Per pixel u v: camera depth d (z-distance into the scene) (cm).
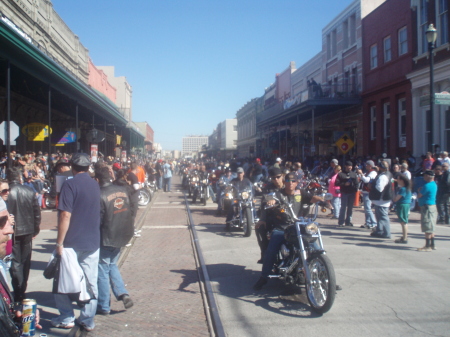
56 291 504
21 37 1348
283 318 562
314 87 2770
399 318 554
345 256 895
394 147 2514
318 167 2502
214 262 876
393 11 2519
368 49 2839
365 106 2842
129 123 4116
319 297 589
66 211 504
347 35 3256
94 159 2370
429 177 937
